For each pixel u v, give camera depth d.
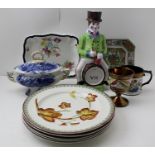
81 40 0.78
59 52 0.87
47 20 0.84
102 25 0.84
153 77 0.90
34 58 0.85
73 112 0.63
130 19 0.83
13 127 0.64
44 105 0.66
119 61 0.87
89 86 0.75
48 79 0.75
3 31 0.84
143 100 0.76
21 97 0.79
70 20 0.84
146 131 0.62
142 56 0.88
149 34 0.85
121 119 0.67
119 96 0.74
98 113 0.62
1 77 0.91
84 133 0.54
